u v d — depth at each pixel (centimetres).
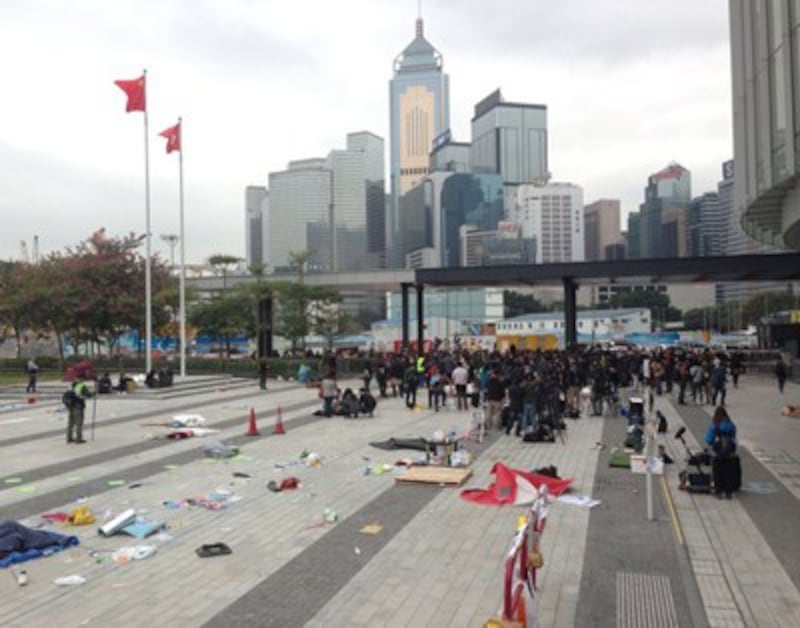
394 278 4553
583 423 2078
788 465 1430
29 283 4544
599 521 1017
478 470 1389
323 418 2220
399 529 980
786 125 1580
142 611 704
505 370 2320
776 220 2417
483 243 18250
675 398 2814
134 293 4434
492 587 762
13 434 1953
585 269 4172
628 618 685
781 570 816
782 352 4416
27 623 677
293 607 712
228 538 942
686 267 4000
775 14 1673
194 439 1803
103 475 1360
